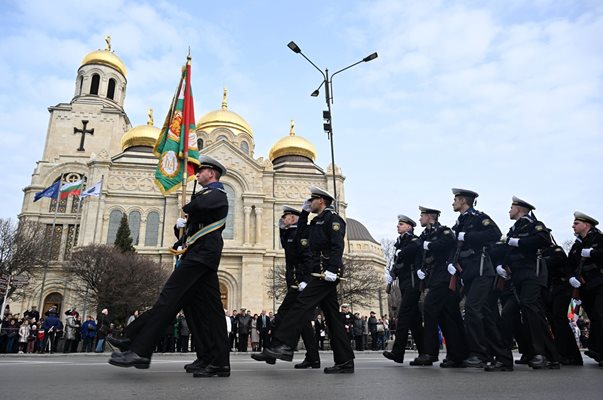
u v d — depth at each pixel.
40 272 44.41
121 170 50.91
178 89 14.53
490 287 7.86
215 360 5.77
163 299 5.45
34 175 54.94
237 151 52.25
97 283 36.50
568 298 9.32
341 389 4.59
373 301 54.38
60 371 6.51
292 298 8.62
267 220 51.38
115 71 63.66
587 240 8.94
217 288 5.96
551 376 6.09
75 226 48.91
